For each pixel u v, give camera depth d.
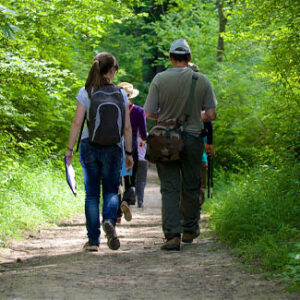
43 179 16.83
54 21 18.30
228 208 11.24
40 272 7.08
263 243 7.86
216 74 26.98
